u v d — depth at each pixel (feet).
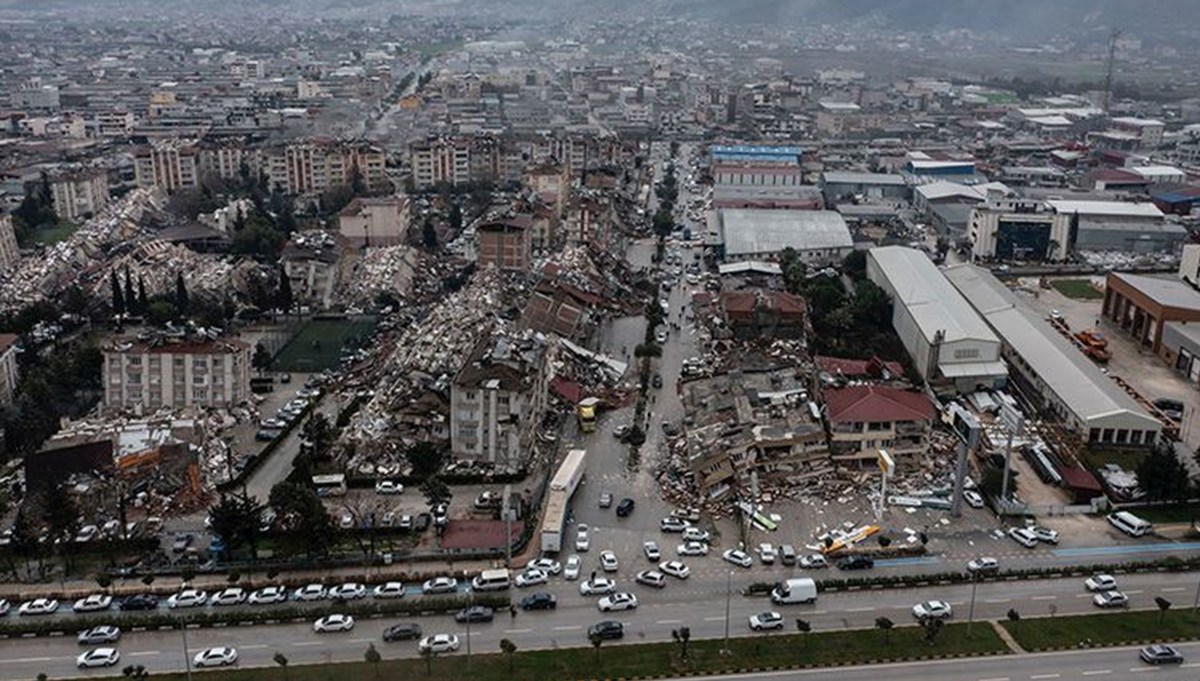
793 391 583.99
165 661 393.50
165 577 449.06
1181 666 392.47
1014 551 476.13
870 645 403.54
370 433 576.20
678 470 550.77
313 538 452.76
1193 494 515.50
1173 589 446.19
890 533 488.44
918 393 581.12
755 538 484.74
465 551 465.47
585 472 555.28
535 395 583.99
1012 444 561.43
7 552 463.01
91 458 526.98
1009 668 390.83
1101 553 474.90
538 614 426.10
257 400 654.94
